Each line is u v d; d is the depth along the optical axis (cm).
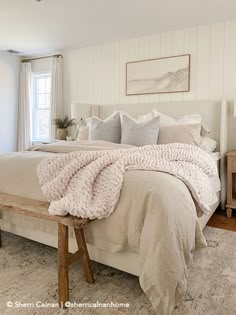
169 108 365
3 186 203
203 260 198
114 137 317
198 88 355
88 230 161
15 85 500
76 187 155
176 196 146
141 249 137
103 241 159
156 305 129
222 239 236
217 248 218
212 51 343
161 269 128
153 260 130
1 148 484
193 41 354
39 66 494
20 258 201
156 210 138
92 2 282
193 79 357
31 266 189
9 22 336
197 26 348
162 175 155
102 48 423
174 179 158
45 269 185
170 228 133
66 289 147
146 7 293
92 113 411
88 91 444
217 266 189
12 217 203
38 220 189
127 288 164
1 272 181
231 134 336
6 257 202
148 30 363
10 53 483
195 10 301
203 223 215
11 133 500
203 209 170
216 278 174
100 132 321
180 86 365
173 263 129
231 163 298
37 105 516
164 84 376
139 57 393
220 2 281
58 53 469
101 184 155
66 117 460
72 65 455
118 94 415
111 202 148
